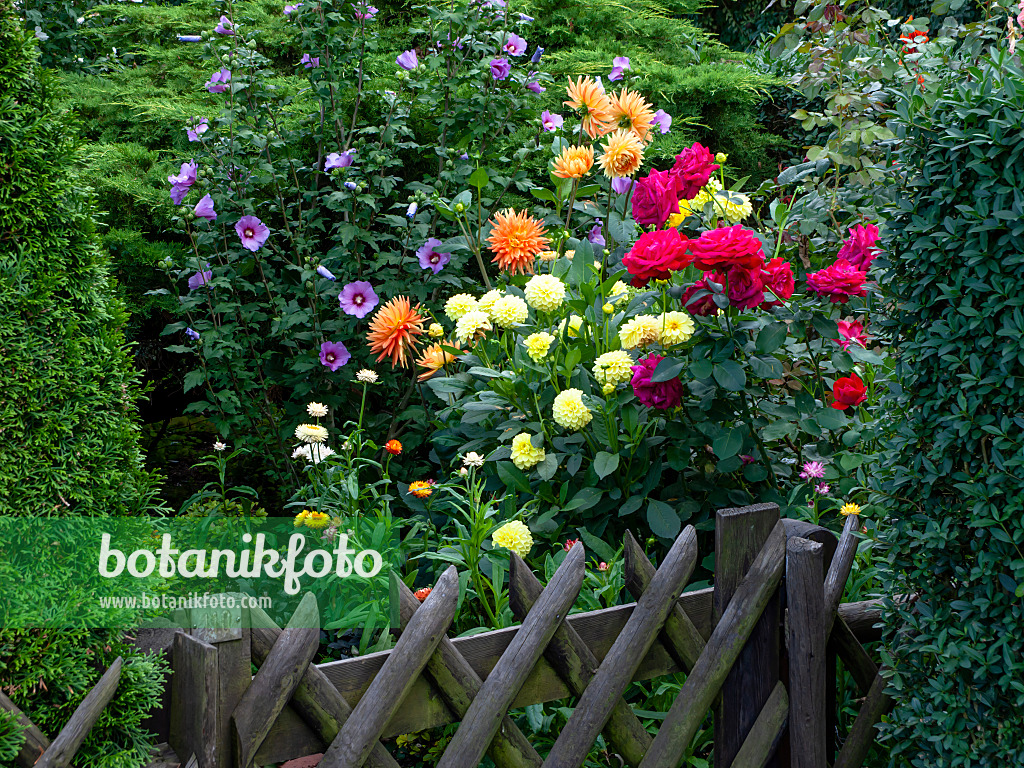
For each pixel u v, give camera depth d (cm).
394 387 371
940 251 159
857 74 296
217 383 369
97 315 142
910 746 179
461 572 237
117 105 466
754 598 176
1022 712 155
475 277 428
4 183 131
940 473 164
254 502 359
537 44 614
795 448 276
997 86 153
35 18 534
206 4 551
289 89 433
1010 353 150
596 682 159
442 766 145
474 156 372
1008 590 154
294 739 137
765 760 181
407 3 547
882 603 184
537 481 269
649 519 239
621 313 271
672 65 608
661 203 263
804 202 297
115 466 143
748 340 244
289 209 398
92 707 124
